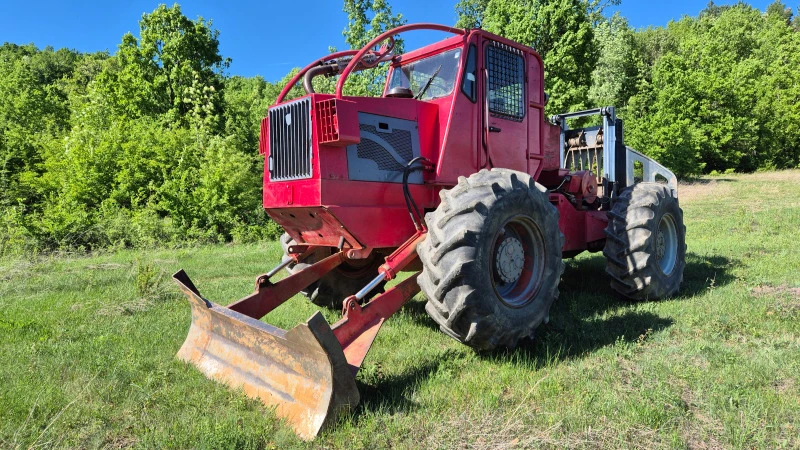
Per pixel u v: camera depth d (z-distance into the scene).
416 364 3.60
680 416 2.70
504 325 3.47
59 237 12.91
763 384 3.05
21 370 3.54
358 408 2.94
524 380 3.25
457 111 4.23
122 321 4.84
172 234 14.34
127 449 2.62
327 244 4.06
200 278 7.52
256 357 3.29
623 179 6.70
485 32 4.43
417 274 3.73
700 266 6.76
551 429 2.59
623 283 5.18
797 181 21.47
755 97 30.12
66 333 4.44
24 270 7.91
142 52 22.00
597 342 3.98
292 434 2.71
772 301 4.71
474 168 4.39
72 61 57.59
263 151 4.12
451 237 3.29
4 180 15.07
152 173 16.12
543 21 20.84
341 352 2.80
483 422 2.72
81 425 2.81
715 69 28.83
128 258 10.20
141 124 18.22
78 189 15.04
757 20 51.69
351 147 3.70
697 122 27.52
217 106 22.95
